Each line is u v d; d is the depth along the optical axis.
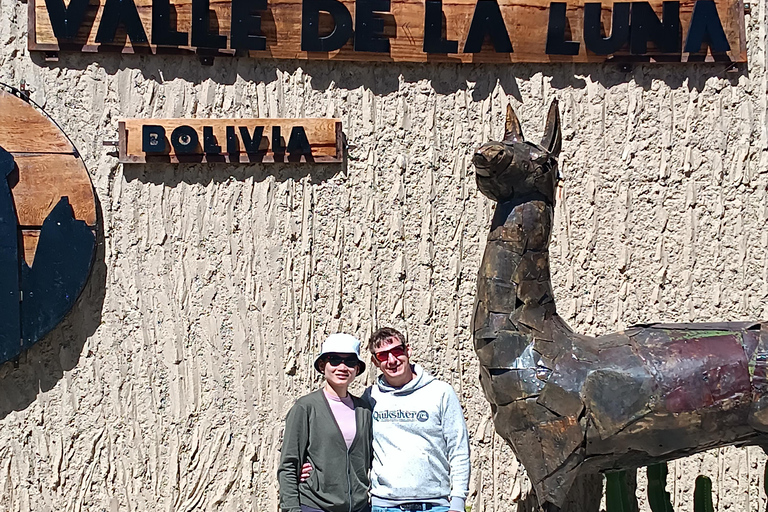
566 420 3.04
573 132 4.06
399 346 3.21
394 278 4.02
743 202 4.04
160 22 3.88
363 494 3.13
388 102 4.03
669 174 4.05
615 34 4.02
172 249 3.95
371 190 4.02
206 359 3.96
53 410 3.89
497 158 3.04
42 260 3.81
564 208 4.06
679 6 4.03
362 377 3.99
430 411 3.18
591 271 4.06
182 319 3.95
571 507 4.02
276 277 3.98
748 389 2.99
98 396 3.91
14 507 3.87
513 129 3.27
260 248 3.98
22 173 3.80
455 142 4.04
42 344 3.88
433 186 4.03
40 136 3.82
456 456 3.18
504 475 4.02
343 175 4.01
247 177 3.98
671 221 4.05
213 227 3.96
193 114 3.96
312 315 4.00
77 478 3.90
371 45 3.97
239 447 3.97
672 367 3.01
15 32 3.87
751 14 4.05
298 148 3.95
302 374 3.99
